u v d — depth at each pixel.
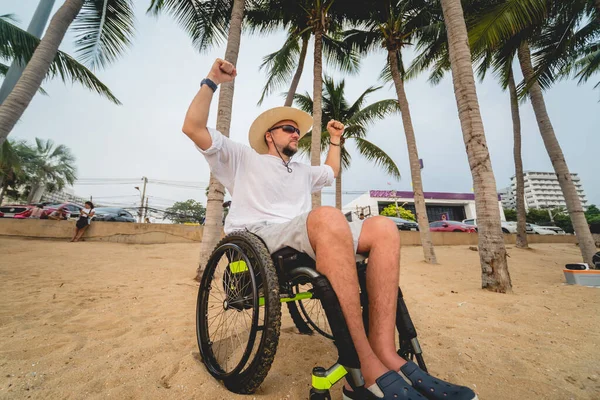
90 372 1.33
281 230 1.28
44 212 10.59
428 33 8.35
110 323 2.10
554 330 2.11
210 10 7.30
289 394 1.20
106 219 11.77
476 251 9.80
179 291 3.29
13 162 12.98
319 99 7.46
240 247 1.36
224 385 1.27
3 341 1.65
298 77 9.15
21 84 4.75
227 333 1.89
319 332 1.93
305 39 9.07
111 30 6.61
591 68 10.33
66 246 7.29
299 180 1.72
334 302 0.98
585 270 3.78
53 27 5.20
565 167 6.25
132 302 2.72
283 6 8.24
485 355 1.67
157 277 4.16
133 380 1.26
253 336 1.14
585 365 1.55
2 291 2.96
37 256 5.59
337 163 2.07
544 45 7.54
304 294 1.40
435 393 0.89
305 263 1.28
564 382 1.37
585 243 5.73
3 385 1.19
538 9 4.97
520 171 10.57
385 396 0.88
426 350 1.73
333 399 1.20
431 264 6.96
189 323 2.12
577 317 2.40
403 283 4.20
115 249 7.40
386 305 1.14
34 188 28.92
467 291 3.54
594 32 8.53
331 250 1.08
